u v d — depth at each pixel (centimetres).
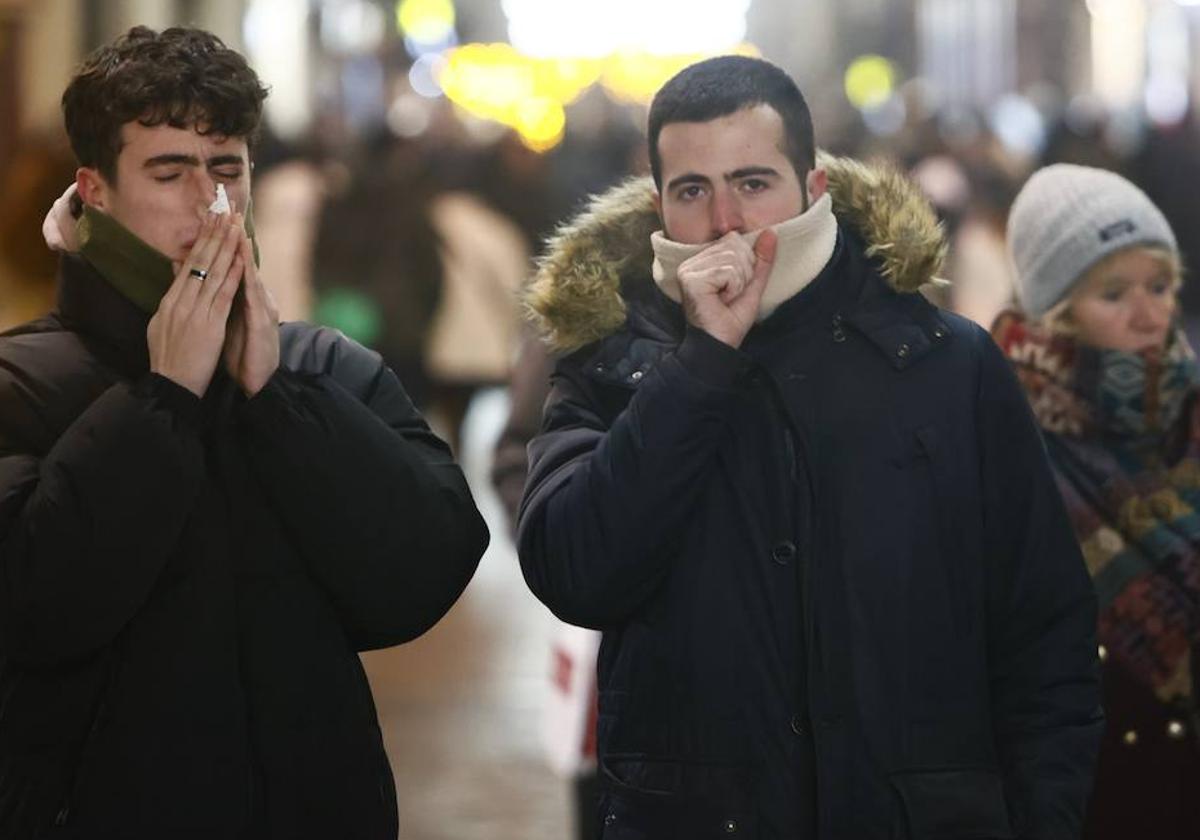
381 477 830
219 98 823
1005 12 10788
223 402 838
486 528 880
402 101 5112
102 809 801
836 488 870
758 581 865
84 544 790
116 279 830
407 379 3272
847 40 12738
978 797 859
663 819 859
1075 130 4869
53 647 800
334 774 830
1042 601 896
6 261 1747
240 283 824
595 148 5503
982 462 895
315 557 830
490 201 4925
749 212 873
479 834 1576
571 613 873
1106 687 1077
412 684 2062
